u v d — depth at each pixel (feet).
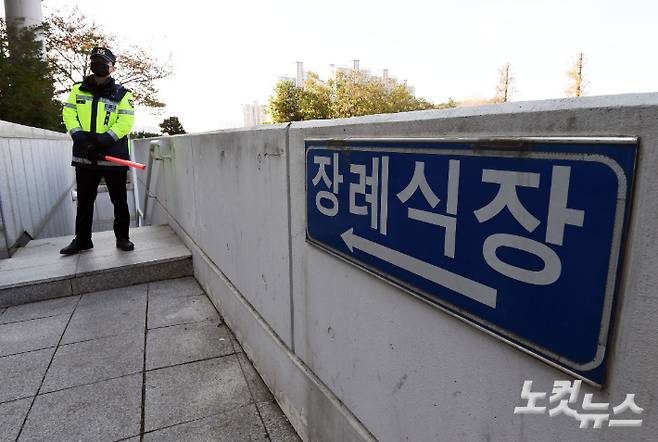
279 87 147.33
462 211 3.27
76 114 13.37
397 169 3.95
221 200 10.34
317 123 5.40
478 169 3.09
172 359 9.16
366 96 144.15
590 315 2.46
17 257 14.14
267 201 7.33
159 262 13.75
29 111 28.60
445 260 3.49
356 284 4.89
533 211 2.72
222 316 11.04
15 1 49.39
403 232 3.96
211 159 10.91
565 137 2.50
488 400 3.24
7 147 14.70
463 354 3.43
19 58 33.06
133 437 6.88
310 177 5.61
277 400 7.66
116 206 14.47
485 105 3.11
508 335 2.98
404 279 4.01
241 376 8.52
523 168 2.76
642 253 2.22
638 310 2.26
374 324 4.63
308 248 5.99
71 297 12.53
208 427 7.09
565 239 2.55
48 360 9.12
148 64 69.97
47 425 7.16
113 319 11.07
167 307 11.78
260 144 7.41
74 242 14.46
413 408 4.12
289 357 6.92
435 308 3.67
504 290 2.98
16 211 15.40
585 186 2.42
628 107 2.21
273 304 7.52
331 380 5.71
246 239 8.68
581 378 2.54
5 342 9.89
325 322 5.72
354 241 4.77
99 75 12.92
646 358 2.25
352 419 5.26
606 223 2.33
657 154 2.11
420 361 3.95
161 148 18.97
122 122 13.47
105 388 8.14
